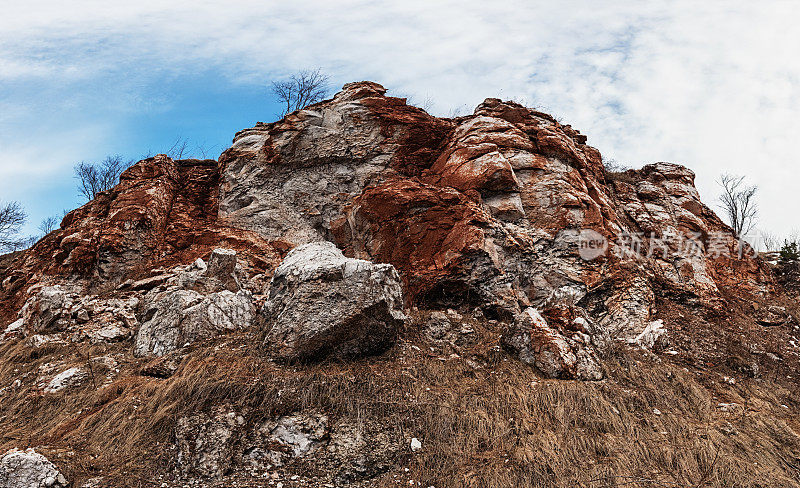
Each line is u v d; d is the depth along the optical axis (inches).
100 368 343.3
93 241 471.2
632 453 280.8
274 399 285.3
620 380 349.4
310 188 533.6
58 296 408.5
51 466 245.4
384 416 286.0
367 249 463.2
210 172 592.4
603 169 611.2
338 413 283.3
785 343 454.9
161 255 493.0
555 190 472.4
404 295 420.8
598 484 258.2
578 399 312.3
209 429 269.9
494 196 465.4
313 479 255.0
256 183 542.0
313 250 401.4
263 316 365.1
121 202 512.7
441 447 273.6
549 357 344.2
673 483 264.5
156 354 351.9
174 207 546.3
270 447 266.5
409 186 464.8
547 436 284.7
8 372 355.3
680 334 434.0
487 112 548.7
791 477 284.2
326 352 324.2
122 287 451.8
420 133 542.6
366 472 259.8
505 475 258.8
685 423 314.0
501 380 331.0
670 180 625.6
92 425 286.5
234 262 421.1
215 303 365.4
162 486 248.5
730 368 399.9
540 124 540.1
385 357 335.3
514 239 439.8
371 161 536.4
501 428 287.4
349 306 324.5
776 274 599.8
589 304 444.1
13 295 483.8
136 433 275.6
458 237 425.1
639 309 444.5
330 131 543.8
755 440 308.7
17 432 290.7
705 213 606.2
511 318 409.1
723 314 478.6
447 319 389.7
